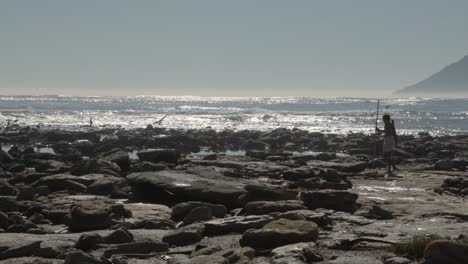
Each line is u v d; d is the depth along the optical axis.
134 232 13.81
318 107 152.62
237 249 11.41
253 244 11.93
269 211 15.47
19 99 188.12
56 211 15.88
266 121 86.12
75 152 36.50
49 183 20.92
